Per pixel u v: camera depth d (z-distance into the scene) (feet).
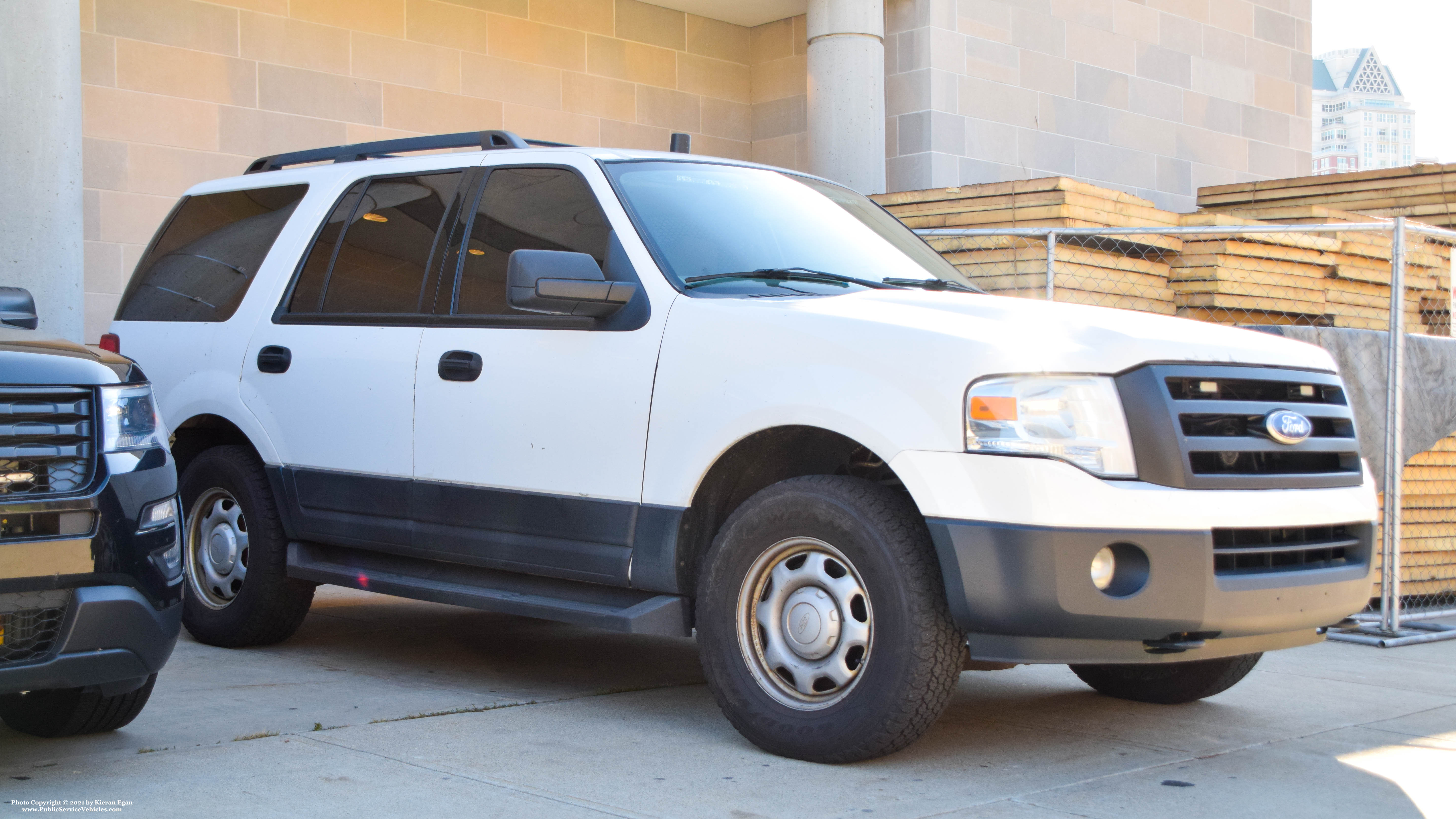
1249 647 13.01
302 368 18.19
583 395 15.07
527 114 42.93
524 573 15.84
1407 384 24.02
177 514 13.20
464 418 16.17
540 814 11.37
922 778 12.79
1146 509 12.16
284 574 18.70
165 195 36.09
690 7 46.16
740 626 13.69
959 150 43.47
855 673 13.10
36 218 25.53
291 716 15.01
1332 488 13.65
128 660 12.30
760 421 13.56
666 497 14.29
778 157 47.62
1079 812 11.76
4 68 25.30
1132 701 16.79
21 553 11.61
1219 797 12.34
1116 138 48.37
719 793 12.14
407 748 13.55
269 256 19.47
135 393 12.92
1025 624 12.14
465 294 16.72
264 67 37.76
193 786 12.03
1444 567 24.72
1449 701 16.96
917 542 12.68
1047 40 46.19
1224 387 13.08
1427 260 31.81
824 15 39.83
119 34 35.37
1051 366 12.42
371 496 17.15
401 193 18.22
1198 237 27.91
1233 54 52.75
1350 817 11.78
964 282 17.11
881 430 12.76
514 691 16.71
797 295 14.82
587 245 15.69
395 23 40.19
